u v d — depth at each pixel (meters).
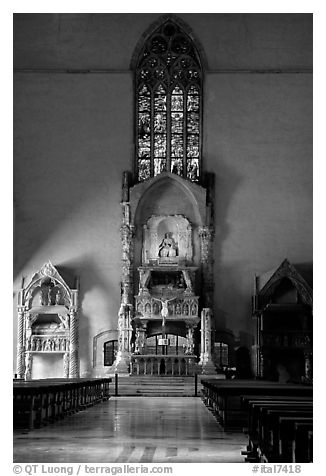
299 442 11.05
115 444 19.28
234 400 23.42
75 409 30.88
